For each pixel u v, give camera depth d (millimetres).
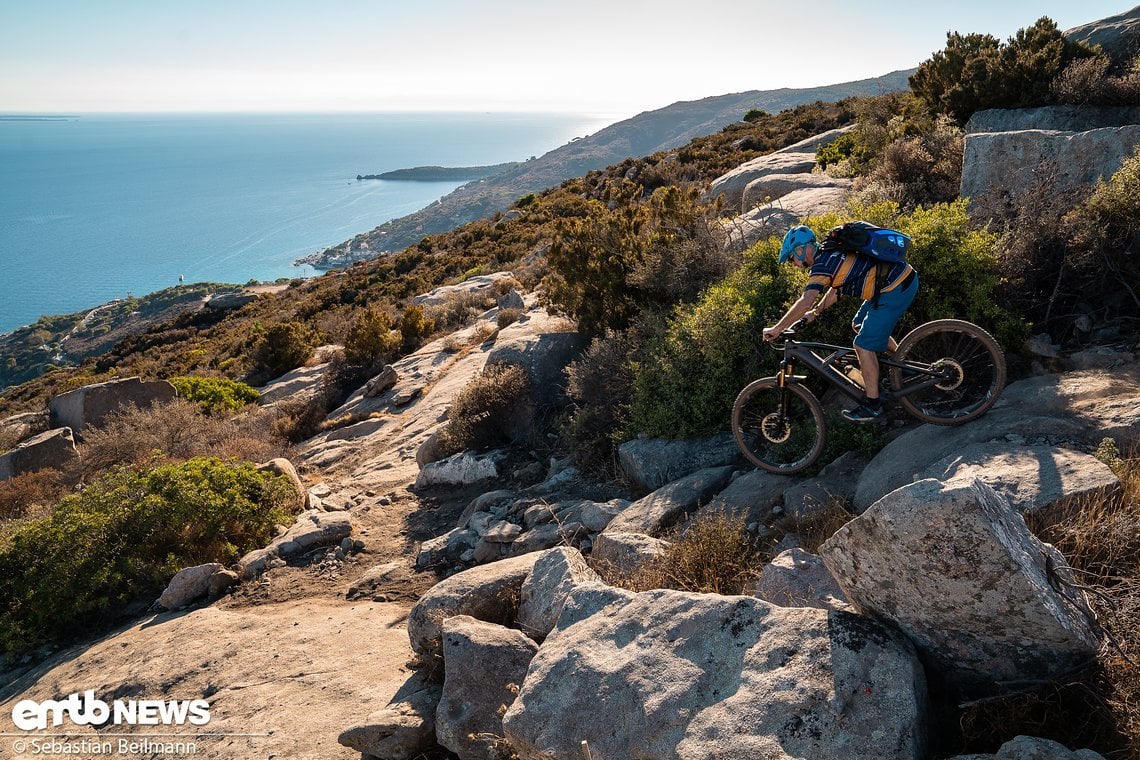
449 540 7633
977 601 2646
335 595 7227
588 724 3084
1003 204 7180
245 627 6504
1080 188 6617
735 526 5145
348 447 13750
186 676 5734
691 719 2867
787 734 2646
